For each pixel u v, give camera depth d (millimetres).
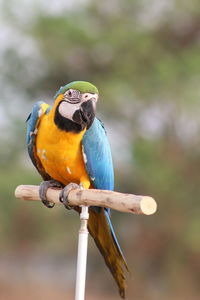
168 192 18797
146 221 19453
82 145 5148
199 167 18938
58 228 21391
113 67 19438
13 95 20047
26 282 22375
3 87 19859
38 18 18719
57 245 21812
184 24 19875
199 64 18188
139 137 18828
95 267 21297
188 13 19531
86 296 20406
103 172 5359
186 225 18734
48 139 5043
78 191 4633
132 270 19641
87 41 18516
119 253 5004
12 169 19875
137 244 19688
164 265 19328
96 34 18797
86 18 19391
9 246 22016
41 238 21547
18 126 19469
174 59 18922
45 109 5176
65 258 23703
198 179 18891
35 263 23266
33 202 20531
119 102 18750
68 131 4977
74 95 4973
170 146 19031
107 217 5078
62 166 5137
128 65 19047
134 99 18781
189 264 19141
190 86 18438
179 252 19125
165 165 18453
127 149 18766
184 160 18891
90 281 21312
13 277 22578
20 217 20766
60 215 21281
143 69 19188
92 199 4402
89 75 19953
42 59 19859
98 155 5281
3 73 19797
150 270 19594
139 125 19359
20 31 19156
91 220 5176
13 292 21594
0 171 19578
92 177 5270
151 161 18359
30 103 20453
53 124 4996
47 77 20266
